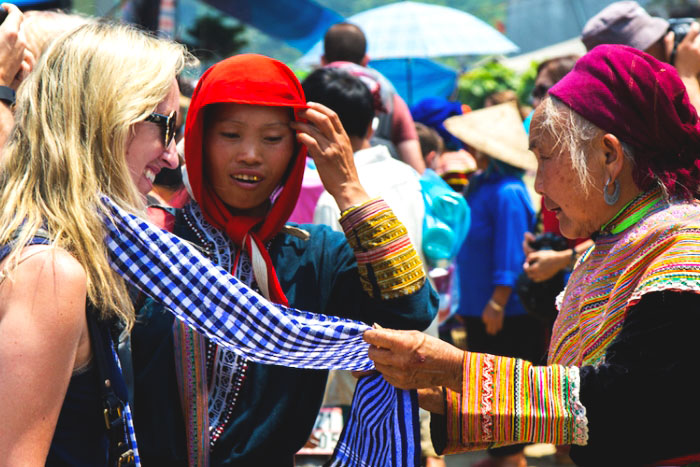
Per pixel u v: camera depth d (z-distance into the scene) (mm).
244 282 2074
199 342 1983
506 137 4938
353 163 2096
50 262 1579
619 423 1789
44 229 1632
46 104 1710
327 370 2133
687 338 1762
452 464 4918
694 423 1787
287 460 2064
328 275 2133
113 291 1712
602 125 1930
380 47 8688
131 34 1827
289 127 2070
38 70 1750
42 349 1553
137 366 1979
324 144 2059
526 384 1837
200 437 1964
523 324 4891
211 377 2006
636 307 1817
